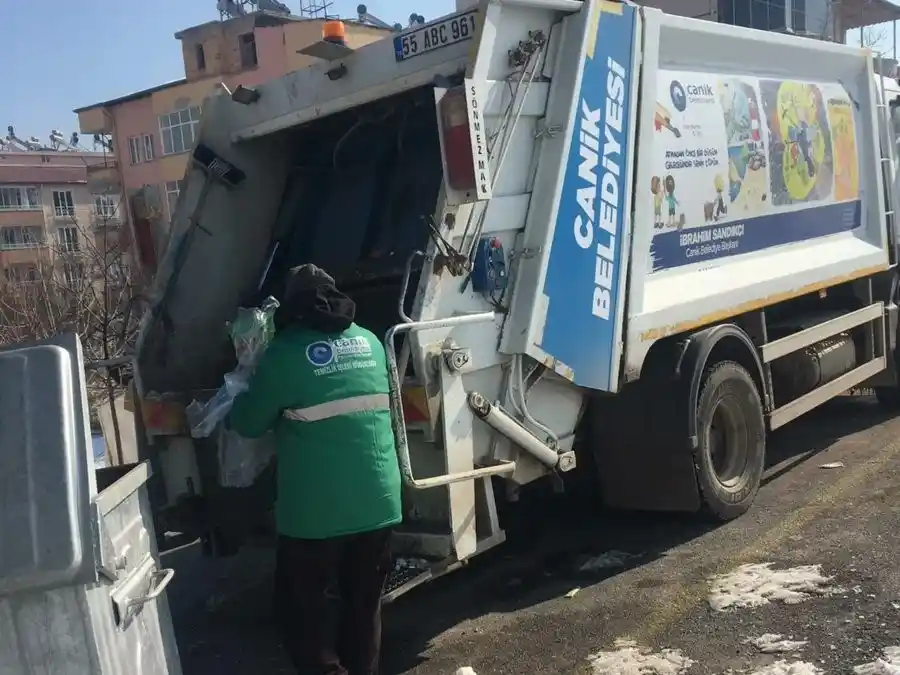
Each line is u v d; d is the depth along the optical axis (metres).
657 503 5.11
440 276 3.82
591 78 4.32
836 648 3.59
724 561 4.69
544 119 4.23
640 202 4.72
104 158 38.34
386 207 5.09
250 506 4.24
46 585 2.13
